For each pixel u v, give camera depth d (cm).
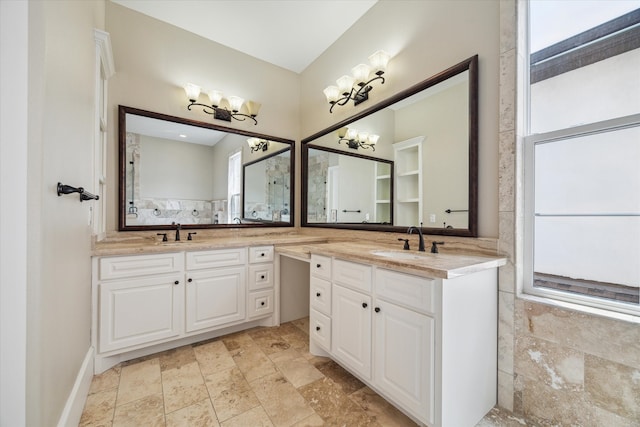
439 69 176
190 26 245
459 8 165
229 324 219
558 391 122
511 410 137
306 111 314
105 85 201
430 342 112
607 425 109
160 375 166
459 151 164
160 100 235
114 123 213
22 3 87
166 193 236
